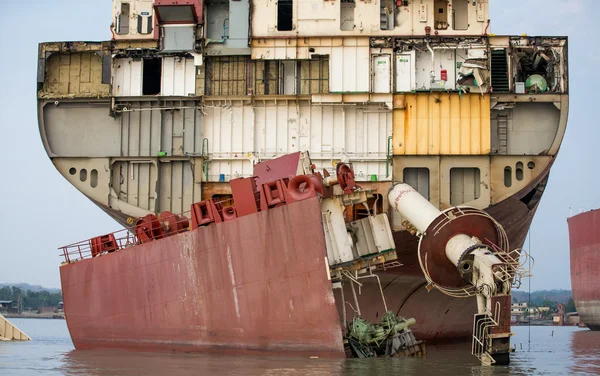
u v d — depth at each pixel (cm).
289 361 3086
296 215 3281
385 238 3428
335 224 3369
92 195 4212
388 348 3400
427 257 3188
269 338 3341
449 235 3155
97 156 4250
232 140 4206
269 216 3356
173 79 4303
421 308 4406
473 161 4056
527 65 4350
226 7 4359
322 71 4284
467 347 4331
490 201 4016
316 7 4278
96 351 3934
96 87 4331
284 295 3306
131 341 3859
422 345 3491
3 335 5369
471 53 4181
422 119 4119
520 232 4525
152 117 4269
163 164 4225
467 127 4094
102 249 4134
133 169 4238
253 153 4178
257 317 3375
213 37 4334
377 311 4172
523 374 2717
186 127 4244
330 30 4256
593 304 8306
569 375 2761
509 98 4091
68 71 4359
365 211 3797
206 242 3559
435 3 4294
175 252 3684
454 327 4681
